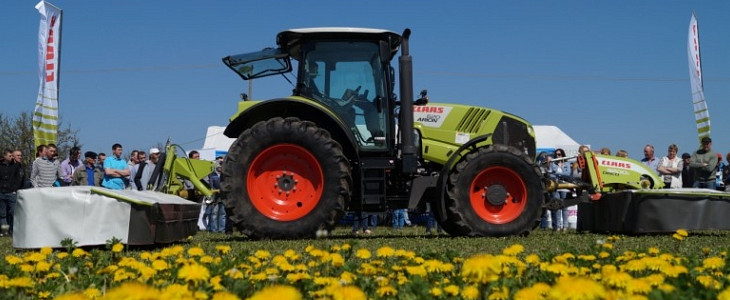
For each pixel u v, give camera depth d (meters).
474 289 2.96
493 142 9.39
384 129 8.72
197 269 2.78
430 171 9.34
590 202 10.02
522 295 2.58
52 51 13.69
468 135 9.30
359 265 4.38
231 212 8.34
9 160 12.55
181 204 8.05
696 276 3.73
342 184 8.35
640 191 9.11
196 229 8.76
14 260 4.53
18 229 7.22
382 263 4.25
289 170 8.46
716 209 9.08
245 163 8.40
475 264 2.76
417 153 9.09
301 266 3.89
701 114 16.03
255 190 8.45
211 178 13.16
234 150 8.41
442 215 8.65
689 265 4.24
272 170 8.48
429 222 12.12
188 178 9.32
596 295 2.21
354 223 11.45
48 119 13.62
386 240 8.12
